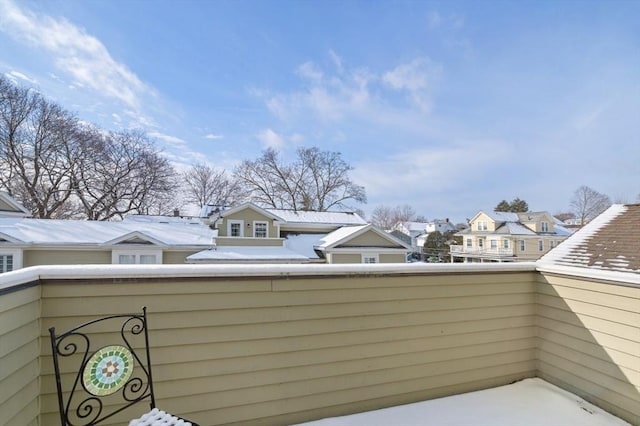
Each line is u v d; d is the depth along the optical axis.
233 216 13.23
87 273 1.69
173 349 1.86
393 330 2.39
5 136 14.98
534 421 2.23
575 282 2.62
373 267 2.32
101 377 1.51
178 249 10.84
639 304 2.23
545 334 2.82
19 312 1.42
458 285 2.61
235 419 1.98
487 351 2.69
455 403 2.43
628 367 2.27
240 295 2.00
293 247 13.62
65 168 16.69
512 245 25.33
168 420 1.40
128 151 18.77
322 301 2.20
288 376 2.11
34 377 1.54
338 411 2.22
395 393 2.38
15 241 8.89
